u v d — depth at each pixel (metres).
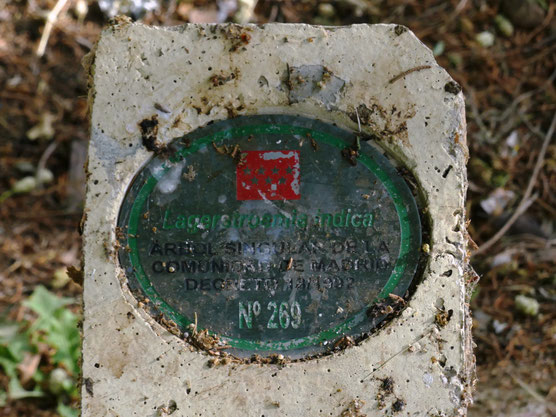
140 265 0.28
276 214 0.28
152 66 0.28
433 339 0.28
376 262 0.29
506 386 0.42
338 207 0.29
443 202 0.29
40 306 0.41
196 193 0.28
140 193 0.28
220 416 0.28
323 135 0.29
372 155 0.29
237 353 0.28
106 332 0.28
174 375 0.28
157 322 0.28
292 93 0.29
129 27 0.28
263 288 0.28
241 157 0.28
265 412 0.28
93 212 0.28
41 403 0.41
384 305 0.28
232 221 0.28
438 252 0.29
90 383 0.28
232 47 0.28
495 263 0.47
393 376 0.28
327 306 0.28
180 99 0.28
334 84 0.29
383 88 0.29
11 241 0.47
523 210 0.47
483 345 0.44
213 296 0.28
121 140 0.28
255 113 0.29
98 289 0.28
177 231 0.28
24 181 0.47
